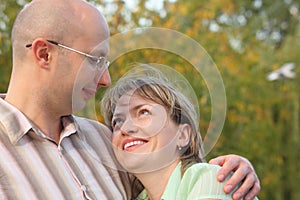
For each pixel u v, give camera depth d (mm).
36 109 2371
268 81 6859
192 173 2217
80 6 2426
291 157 7129
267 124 6672
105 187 2398
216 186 2172
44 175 2254
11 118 2270
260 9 12906
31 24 2395
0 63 4695
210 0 6590
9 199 2146
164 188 2305
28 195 2178
